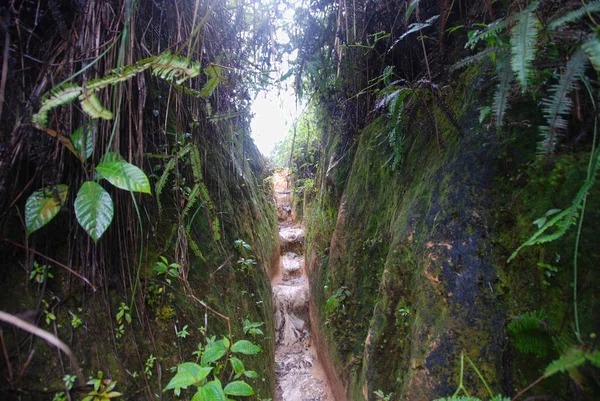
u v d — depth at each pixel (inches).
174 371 59.9
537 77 52.7
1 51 45.2
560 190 49.7
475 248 57.3
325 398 123.4
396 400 67.0
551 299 45.4
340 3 120.3
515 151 57.9
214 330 74.3
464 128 68.8
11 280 47.4
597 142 49.9
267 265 169.2
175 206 78.2
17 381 43.6
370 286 101.7
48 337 29.3
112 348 53.6
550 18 44.1
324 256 158.7
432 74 89.2
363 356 91.0
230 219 113.7
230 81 105.9
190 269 77.5
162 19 74.6
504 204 57.0
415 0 75.7
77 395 47.4
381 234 100.7
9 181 46.8
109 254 57.7
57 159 50.6
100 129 55.0
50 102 40.1
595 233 43.9
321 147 215.3
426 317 60.5
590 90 43.4
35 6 50.7
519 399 44.9
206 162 103.0
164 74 48.6
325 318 133.5
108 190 57.8
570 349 35.2
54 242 52.6
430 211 68.0
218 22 96.4
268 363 110.1
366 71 124.9
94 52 53.4
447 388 51.8
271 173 285.1
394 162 92.3
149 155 66.0
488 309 52.7
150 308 62.6
